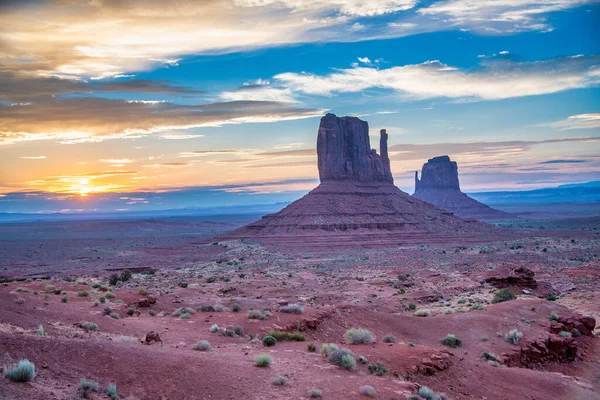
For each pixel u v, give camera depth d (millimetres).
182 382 18984
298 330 32406
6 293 32125
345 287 82250
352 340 30078
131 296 43906
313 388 20266
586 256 130875
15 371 16156
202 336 29812
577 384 30516
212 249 193250
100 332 27281
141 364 19609
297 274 108000
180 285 71938
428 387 24594
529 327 40594
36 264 149125
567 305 62625
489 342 36750
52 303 33719
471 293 70312
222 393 18812
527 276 74812
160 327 31828
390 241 198500
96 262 155750
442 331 37594
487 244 182750
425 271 109625
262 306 48438
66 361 18641
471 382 26953
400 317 38750
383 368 24500
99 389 17188
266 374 21359
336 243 192625
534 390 28297
